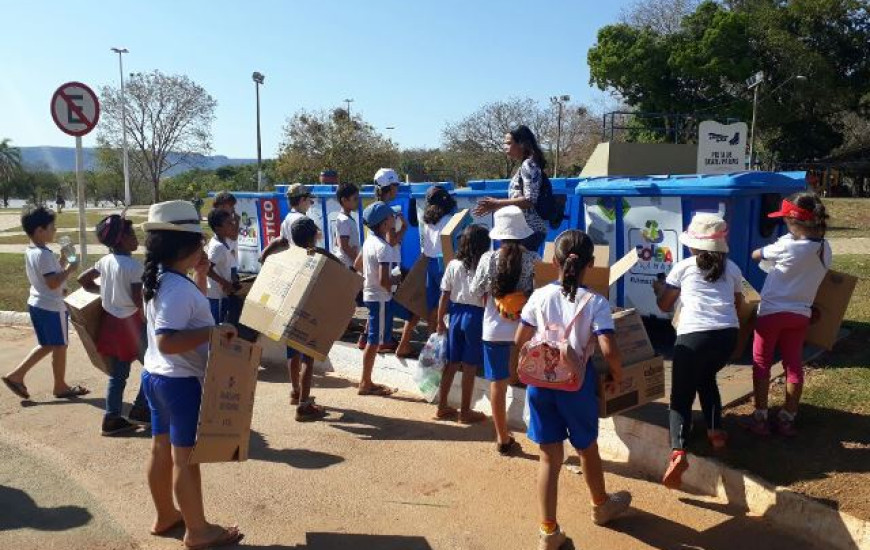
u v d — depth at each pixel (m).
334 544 3.99
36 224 6.42
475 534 4.07
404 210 8.62
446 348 6.09
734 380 5.60
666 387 5.63
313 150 31.41
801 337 4.57
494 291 4.91
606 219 6.77
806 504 3.81
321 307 5.26
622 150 23.44
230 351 3.75
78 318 5.75
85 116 9.51
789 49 35.31
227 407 3.76
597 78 37.72
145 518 4.34
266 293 5.44
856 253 13.61
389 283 6.33
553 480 3.80
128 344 5.58
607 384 4.45
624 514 4.17
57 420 6.11
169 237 3.74
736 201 6.08
